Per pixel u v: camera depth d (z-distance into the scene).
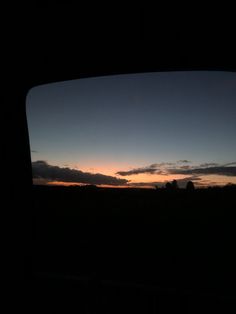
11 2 1.92
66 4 1.93
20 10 1.97
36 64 2.27
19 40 2.13
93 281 2.17
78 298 2.12
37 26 2.07
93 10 1.97
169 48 2.19
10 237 2.06
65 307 2.03
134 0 1.88
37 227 2.29
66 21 2.05
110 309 2.03
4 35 2.09
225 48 2.13
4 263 2.01
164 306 2.04
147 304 2.07
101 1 1.90
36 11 1.98
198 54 2.22
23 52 2.19
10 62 2.19
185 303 2.02
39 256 2.31
